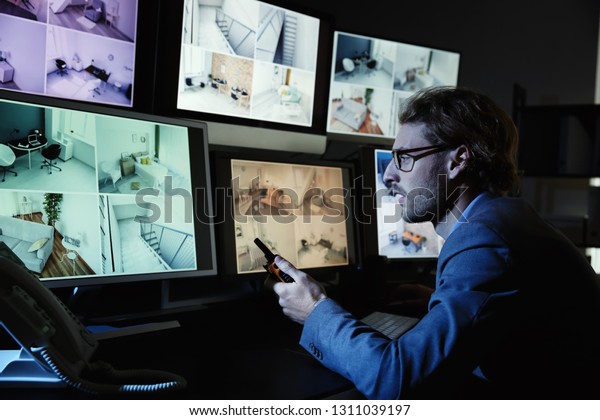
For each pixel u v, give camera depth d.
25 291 0.62
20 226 0.81
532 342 0.74
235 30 1.36
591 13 3.77
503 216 0.76
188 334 0.94
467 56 3.05
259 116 1.45
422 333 0.68
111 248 0.92
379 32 2.71
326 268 1.37
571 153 2.54
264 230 1.25
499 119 0.87
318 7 2.47
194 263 1.06
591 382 0.74
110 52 1.19
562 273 0.73
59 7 1.10
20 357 0.65
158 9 1.24
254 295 1.32
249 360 0.80
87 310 1.04
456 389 0.77
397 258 1.51
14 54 1.05
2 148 0.81
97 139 0.93
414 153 0.87
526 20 3.32
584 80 3.75
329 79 1.60
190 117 1.30
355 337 0.73
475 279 0.69
